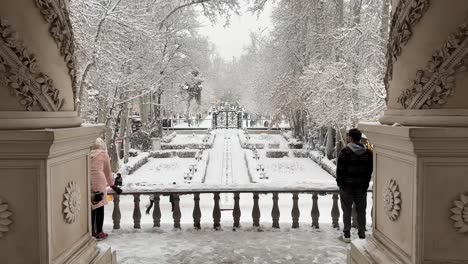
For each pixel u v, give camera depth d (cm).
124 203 1200
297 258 461
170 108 3647
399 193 251
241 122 5031
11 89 223
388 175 270
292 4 2281
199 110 5647
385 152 271
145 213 1017
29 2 230
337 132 2231
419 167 224
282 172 2152
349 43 1886
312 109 2191
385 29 1623
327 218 867
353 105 1908
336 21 2222
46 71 244
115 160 2055
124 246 504
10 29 217
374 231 296
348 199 513
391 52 281
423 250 226
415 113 245
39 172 219
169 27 2816
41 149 215
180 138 3953
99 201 504
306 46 2520
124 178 1991
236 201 578
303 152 2889
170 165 2541
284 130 4478
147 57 2080
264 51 3459
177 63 3100
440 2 230
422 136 216
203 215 1015
